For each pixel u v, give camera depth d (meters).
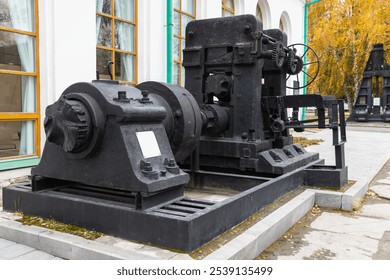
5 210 3.65
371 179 6.06
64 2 5.29
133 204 3.07
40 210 3.41
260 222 3.36
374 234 3.71
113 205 3.04
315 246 3.37
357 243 3.47
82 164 3.20
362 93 20.48
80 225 3.17
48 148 3.42
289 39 15.16
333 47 25.47
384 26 23.52
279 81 5.34
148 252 2.67
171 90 3.92
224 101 5.11
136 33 7.08
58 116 3.03
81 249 2.76
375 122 19.97
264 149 4.93
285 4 14.44
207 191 4.79
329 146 10.45
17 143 4.94
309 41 26.91
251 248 2.92
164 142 3.31
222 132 5.00
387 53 24.81
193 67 5.18
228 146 4.85
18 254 2.93
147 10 7.07
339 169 4.89
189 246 2.67
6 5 4.80
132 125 3.11
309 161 5.47
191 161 4.88
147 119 3.21
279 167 4.61
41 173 3.45
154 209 2.96
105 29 6.50
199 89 5.16
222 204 3.08
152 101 3.43
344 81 25.97
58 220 3.30
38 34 5.11
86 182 3.18
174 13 8.17
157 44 7.26
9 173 4.60
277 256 3.11
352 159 8.13
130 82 7.05
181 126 3.88
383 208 4.60
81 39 5.58
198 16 8.99
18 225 3.22
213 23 5.04
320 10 27.61
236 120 4.93
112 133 3.04
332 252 3.25
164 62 7.44
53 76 5.21
